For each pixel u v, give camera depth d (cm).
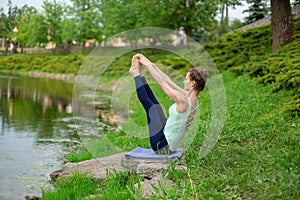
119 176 423
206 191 351
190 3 2669
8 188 447
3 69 3500
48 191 421
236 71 1207
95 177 446
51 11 3850
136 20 2945
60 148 662
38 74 3136
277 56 1087
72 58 3203
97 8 3519
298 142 451
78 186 419
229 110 743
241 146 495
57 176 486
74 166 502
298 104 607
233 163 418
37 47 4266
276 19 1166
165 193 346
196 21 2691
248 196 331
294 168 367
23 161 570
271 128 550
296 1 1806
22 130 812
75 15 3619
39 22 3853
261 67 1018
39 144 689
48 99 1441
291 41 1152
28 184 465
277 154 413
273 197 316
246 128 579
